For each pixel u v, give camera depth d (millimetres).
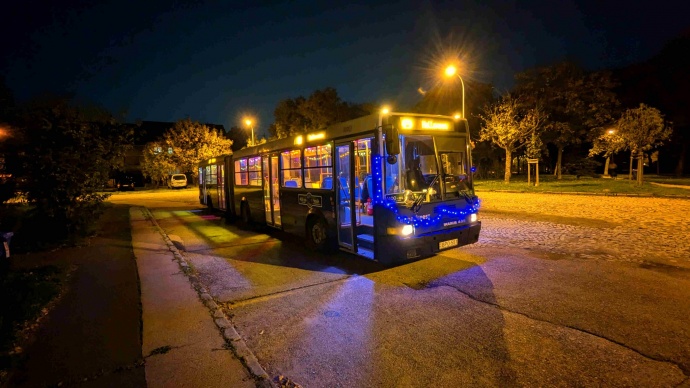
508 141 28828
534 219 12961
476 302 5707
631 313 5035
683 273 6605
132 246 10445
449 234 7156
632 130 22859
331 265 8344
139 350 4371
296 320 5371
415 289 6445
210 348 4414
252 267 8438
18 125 10203
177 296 6230
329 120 39344
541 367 3865
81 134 10898
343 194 8219
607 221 11844
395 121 6910
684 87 33500
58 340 4637
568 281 6418
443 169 7414
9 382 3729
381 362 4109
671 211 13266
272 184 11898
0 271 7250
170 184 49125
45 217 10805
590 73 32688
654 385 3500
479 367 3922
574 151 43750
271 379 3834
